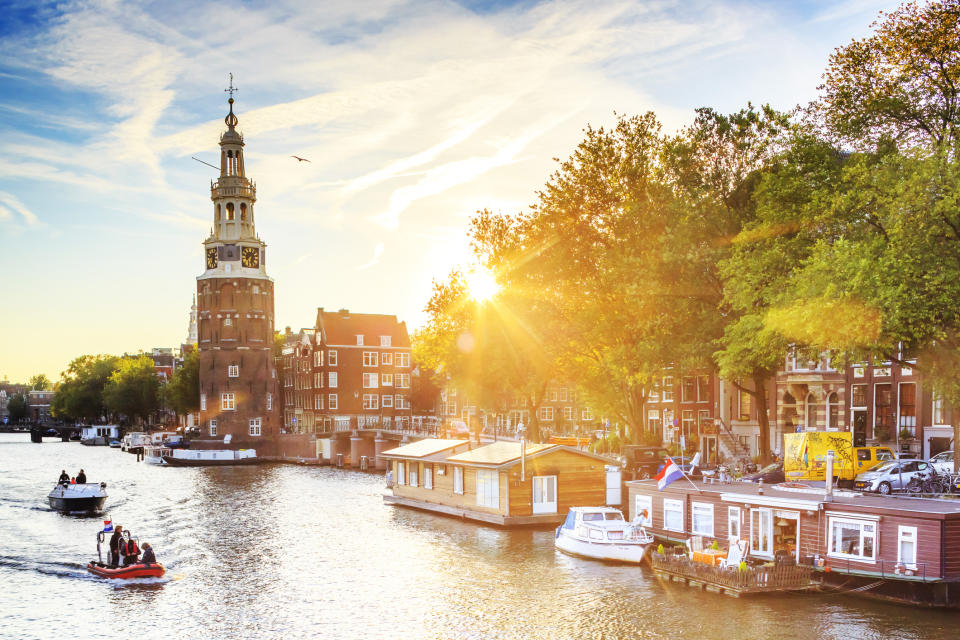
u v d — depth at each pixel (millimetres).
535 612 33844
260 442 135000
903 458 46188
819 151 42406
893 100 39812
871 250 35188
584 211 57250
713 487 41219
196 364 154875
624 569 40562
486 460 55688
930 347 36812
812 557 34406
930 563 30734
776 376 67750
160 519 61594
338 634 31953
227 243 136875
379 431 114438
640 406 60781
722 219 49375
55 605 36281
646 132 56406
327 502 71375
